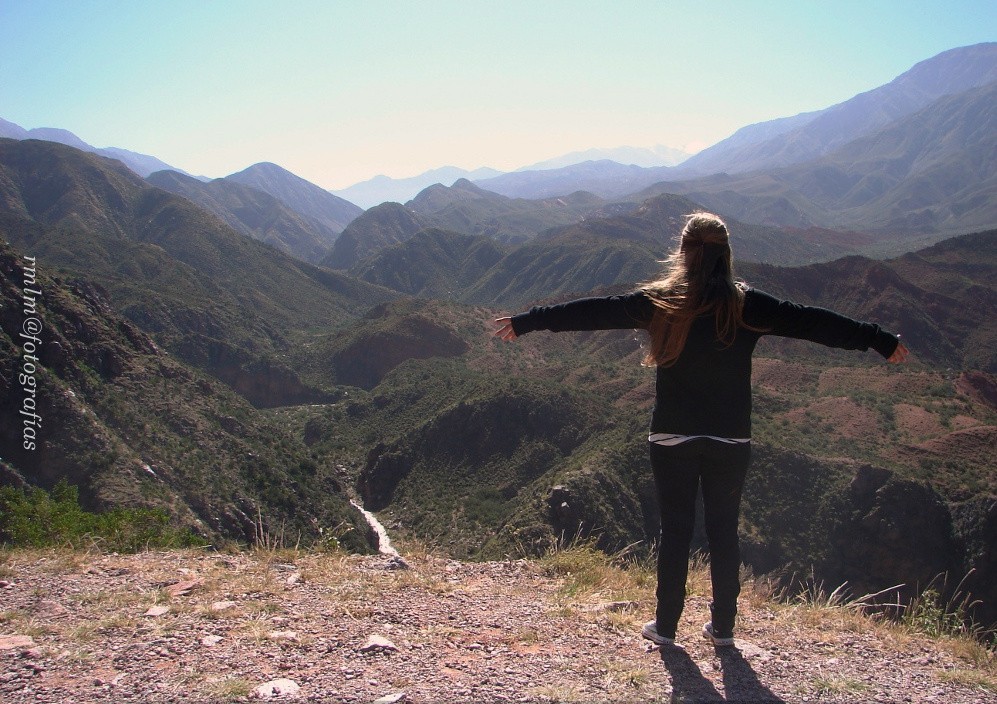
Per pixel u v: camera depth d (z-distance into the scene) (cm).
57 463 3594
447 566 575
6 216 16450
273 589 467
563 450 5806
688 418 354
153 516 759
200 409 5003
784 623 445
